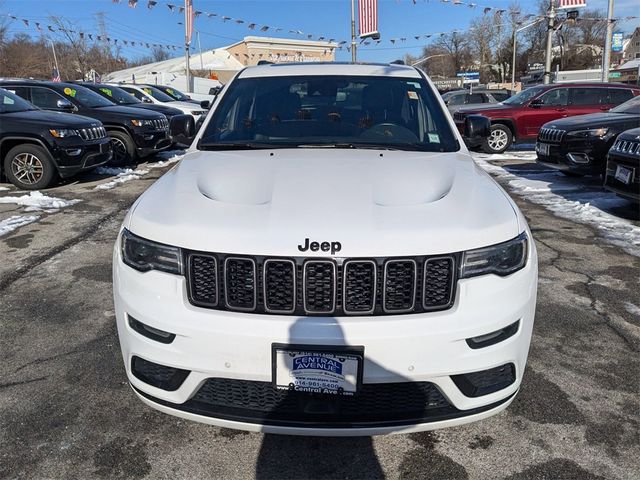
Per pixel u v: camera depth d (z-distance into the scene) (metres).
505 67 67.69
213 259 1.97
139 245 2.11
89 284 4.14
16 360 3.02
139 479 2.16
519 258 2.12
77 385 2.78
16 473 2.17
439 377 1.96
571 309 3.76
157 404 2.13
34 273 4.37
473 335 1.96
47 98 10.04
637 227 5.88
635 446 2.36
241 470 2.21
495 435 2.43
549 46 21.58
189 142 3.45
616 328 3.48
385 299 1.95
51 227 5.80
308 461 2.27
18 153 7.73
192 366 1.98
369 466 2.24
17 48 39.22
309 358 1.91
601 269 4.59
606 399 2.70
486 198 2.30
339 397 1.95
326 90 3.41
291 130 3.14
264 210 2.09
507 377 2.12
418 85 3.49
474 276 2.00
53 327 3.42
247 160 2.68
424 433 2.44
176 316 1.99
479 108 12.99
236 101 3.38
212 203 2.17
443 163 2.69
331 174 2.40
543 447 2.35
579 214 6.53
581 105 12.52
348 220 2.00
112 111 10.11
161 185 2.54
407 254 1.93
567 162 8.18
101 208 6.74
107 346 3.18
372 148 2.97
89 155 8.16
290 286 1.94
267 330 1.91
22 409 2.57
